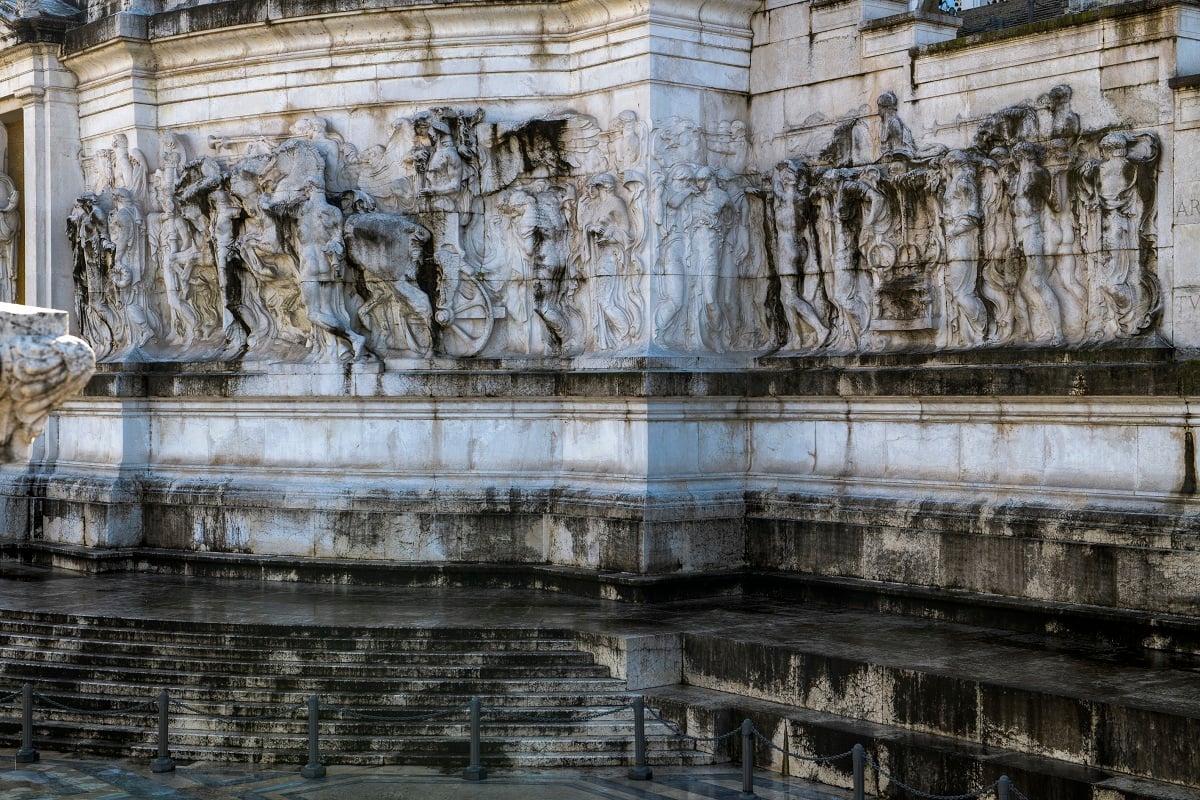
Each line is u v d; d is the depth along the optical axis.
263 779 18.09
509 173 25.52
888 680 18.00
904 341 22.94
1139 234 20.11
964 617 21.25
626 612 22.23
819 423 23.97
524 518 25.03
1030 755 16.58
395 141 26.16
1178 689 16.70
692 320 24.61
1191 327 19.56
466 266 25.59
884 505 22.61
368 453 26.08
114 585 25.62
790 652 19.03
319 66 26.62
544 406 25.20
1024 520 20.69
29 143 30.22
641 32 24.22
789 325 24.66
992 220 21.69
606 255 24.69
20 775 18.30
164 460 28.20
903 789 16.94
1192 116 19.52
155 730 19.38
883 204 23.05
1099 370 19.92
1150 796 15.06
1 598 24.08
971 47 22.06
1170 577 19.09
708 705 19.00
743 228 25.12
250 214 26.91
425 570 25.12
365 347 26.03
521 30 25.45
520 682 19.70
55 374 10.84
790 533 23.84
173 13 27.66
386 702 19.45
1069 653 18.89
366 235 25.67
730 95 25.19
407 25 25.77
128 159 28.72
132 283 28.61
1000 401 21.30
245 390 26.81
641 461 23.81
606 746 18.69
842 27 23.89
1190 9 19.80
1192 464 19.28
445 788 17.66
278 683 19.92
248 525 26.64
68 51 29.36
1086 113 20.72
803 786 17.70
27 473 29.78
